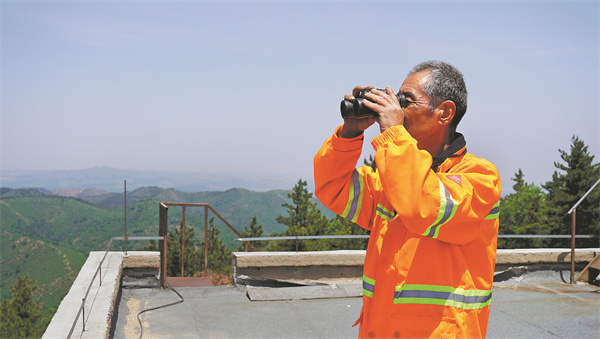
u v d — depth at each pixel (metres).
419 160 1.72
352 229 36.53
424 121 1.99
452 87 1.98
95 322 3.73
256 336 4.47
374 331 1.92
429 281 1.85
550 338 4.46
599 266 6.29
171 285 6.07
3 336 68.44
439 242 1.87
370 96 1.91
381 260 1.96
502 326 4.77
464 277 1.86
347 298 5.69
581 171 38.06
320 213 40.12
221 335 4.48
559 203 38.81
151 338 4.36
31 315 71.81
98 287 4.64
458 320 1.82
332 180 2.22
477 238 1.88
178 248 35.53
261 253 6.20
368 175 2.27
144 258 5.92
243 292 5.86
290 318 4.97
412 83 2.02
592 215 36.34
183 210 6.69
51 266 187.62
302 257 6.24
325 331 4.62
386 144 1.79
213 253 40.41
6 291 163.25
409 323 1.84
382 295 1.91
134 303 5.39
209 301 5.51
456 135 2.09
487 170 1.86
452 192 1.74
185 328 4.64
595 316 5.03
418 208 1.68
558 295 5.80
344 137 2.12
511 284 6.31
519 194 51.06
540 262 6.45
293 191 40.34
